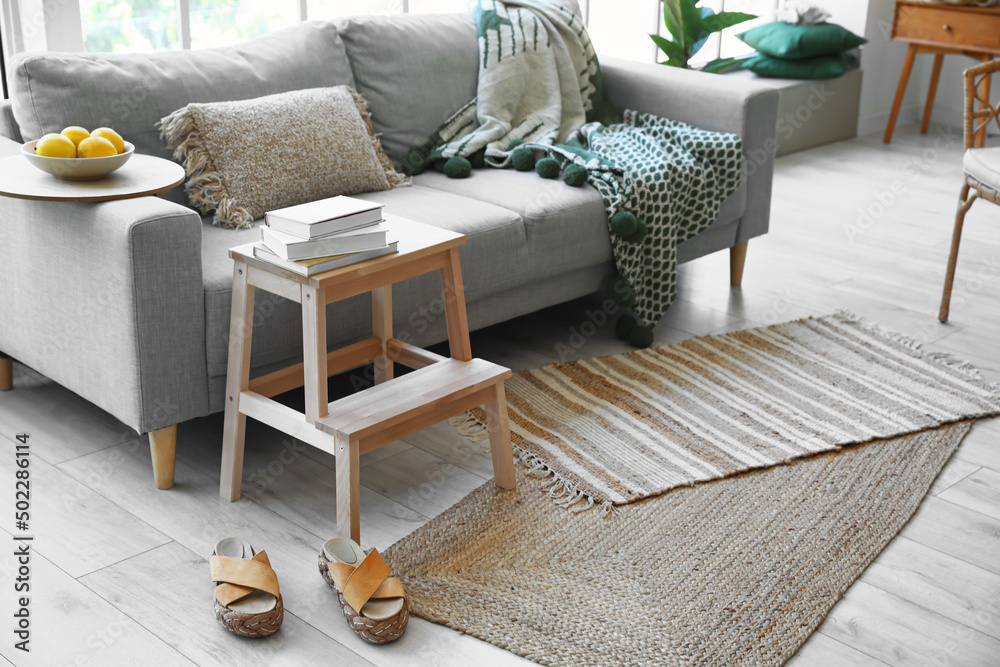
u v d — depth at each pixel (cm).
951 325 284
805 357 260
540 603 163
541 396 236
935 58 494
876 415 229
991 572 174
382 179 247
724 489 199
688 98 287
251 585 157
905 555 179
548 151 267
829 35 459
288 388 192
